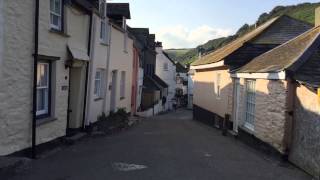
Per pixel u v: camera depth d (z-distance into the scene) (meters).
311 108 11.41
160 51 65.69
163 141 16.94
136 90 35.53
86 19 17.58
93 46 18.22
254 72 16.17
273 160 13.30
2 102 10.45
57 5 14.14
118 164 11.50
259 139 15.52
